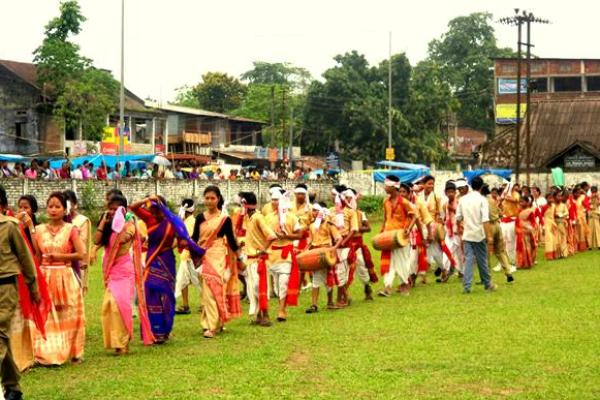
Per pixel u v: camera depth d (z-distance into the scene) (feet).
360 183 166.40
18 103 162.20
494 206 54.39
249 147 210.79
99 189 112.47
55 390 26.68
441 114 218.18
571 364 28.86
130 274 33.19
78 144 152.66
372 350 31.96
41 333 28.40
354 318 40.60
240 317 42.70
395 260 49.47
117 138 165.78
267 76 302.45
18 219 30.48
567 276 57.72
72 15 165.07
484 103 272.72
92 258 33.50
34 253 31.07
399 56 213.66
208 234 36.88
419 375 27.61
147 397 25.48
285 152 209.15
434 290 51.57
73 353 31.04
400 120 205.87
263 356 31.45
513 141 164.76
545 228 72.74
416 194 56.39
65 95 156.66
